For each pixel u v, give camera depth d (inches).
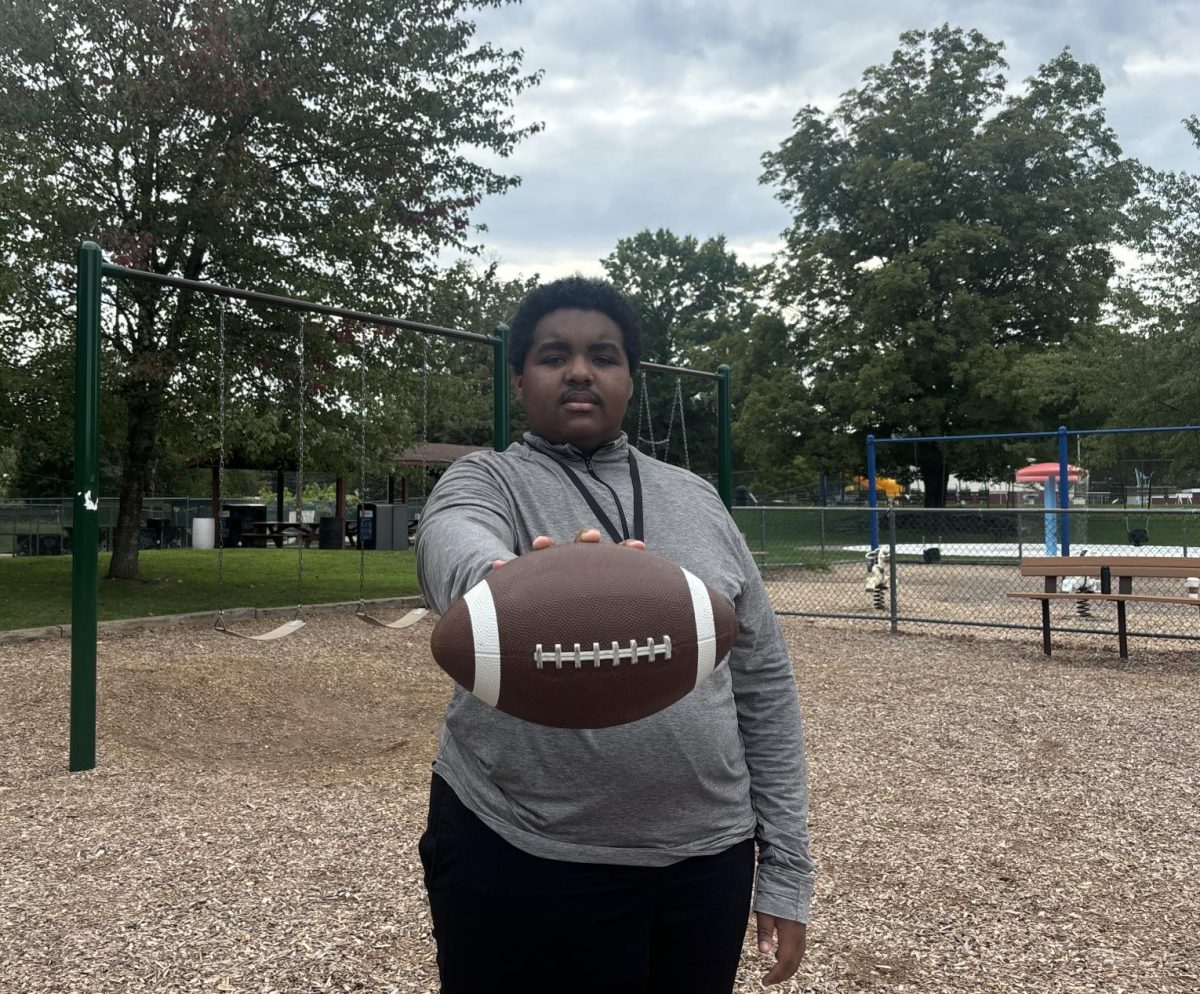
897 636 374.0
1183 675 290.4
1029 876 131.6
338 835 144.3
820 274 1116.5
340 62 472.7
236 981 100.6
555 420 54.6
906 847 142.3
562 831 49.1
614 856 49.3
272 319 435.8
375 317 241.0
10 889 125.2
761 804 57.1
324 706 242.5
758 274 1172.5
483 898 49.4
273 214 465.1
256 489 1544.0
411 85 498.6
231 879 127.6
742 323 1829.5
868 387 1002.7
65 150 434.9
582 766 48.6
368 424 450.6
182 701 236.5
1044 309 1058.7
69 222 404.8
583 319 54.6
